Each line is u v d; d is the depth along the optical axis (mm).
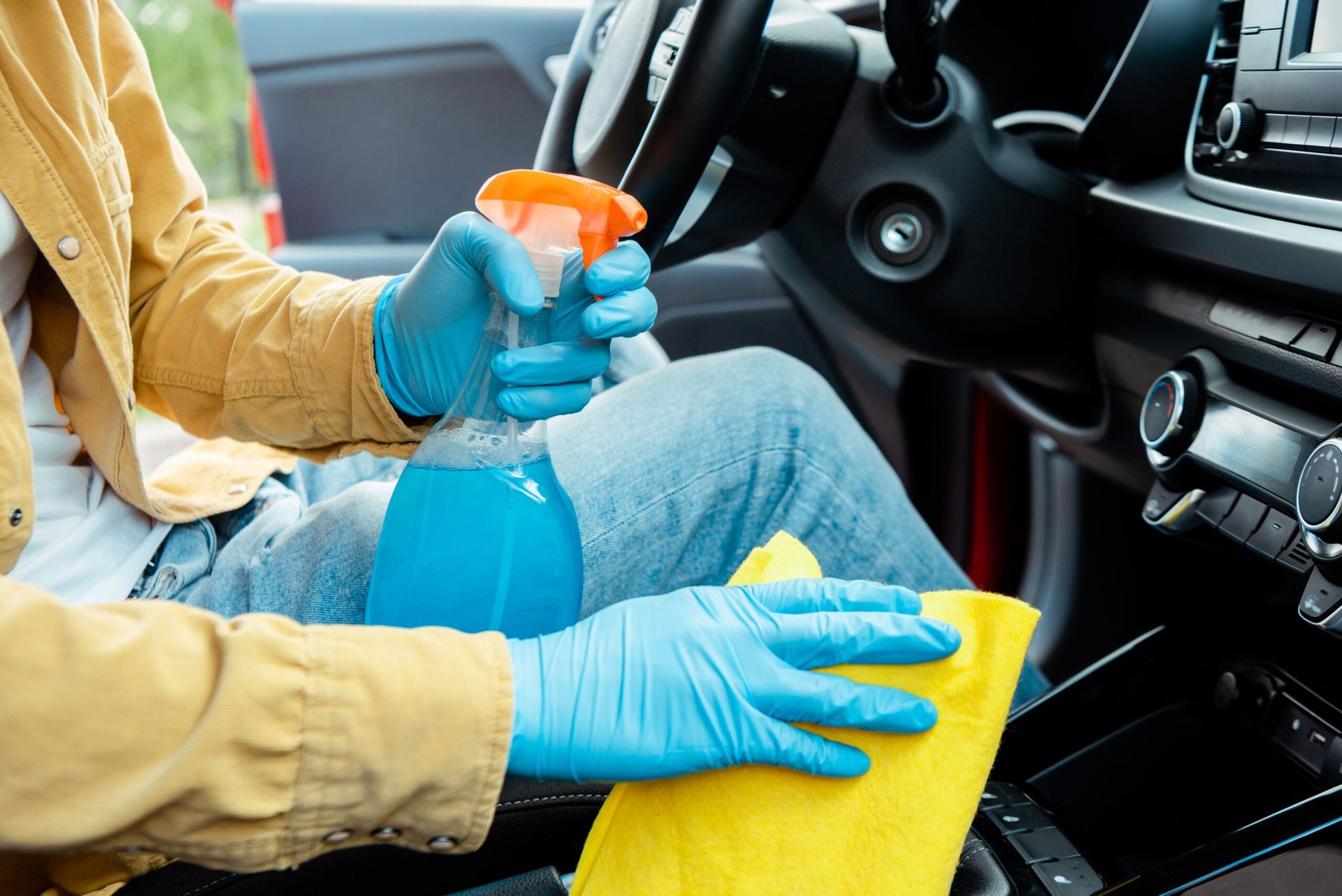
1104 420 1043
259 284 813
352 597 696
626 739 477
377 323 718
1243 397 741
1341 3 673
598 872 527
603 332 549
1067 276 946
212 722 414
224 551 785
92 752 406
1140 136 863
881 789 498
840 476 795
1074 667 1357
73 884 596
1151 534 1266
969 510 1539
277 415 773
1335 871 563
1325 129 680
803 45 858
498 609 553
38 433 710
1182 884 592
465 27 1600
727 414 769
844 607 528
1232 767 831
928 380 1531
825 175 939
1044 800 740
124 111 782
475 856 630
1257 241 711
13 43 648
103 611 449
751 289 1589
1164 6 819
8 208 642
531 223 542
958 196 909
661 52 787
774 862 496
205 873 590
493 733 451
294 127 1681
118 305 693
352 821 449
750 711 481
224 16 5309
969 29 1076
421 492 569
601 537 723
